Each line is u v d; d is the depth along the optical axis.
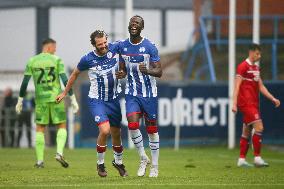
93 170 35.41
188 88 60.22
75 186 26.39
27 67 37.69
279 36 82.56
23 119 63.75
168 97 60.00
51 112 37.44
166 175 32.31
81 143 60.38
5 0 92.75
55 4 92.31
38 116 37.59
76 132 60.44
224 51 80.38
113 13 95.38
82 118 60.22
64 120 37.59
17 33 92.75
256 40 56.97
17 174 32.94
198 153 51.09
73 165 38.84
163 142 59.88
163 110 59.81
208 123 60.50
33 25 92.00
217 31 74.62
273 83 60.78
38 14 91.81
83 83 60.19
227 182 28.44
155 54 29.52
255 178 30.67
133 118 29.73
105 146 29.81
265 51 79.62
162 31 97.50
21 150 55.44
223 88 60.69
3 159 44.09
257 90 38.38
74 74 30.25
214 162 41.69
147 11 96.50
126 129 59.28
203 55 80.88
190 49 83.50
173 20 98.25
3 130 63.97
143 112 30.22
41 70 37.56
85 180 29.27
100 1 94.69
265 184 27.66
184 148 58.56
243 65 38.09
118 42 29.77
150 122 30.09
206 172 34.28
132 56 29.52
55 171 34.72
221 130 60.66
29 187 26.23
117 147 30.42
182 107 60.12
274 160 45.03
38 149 37.44
